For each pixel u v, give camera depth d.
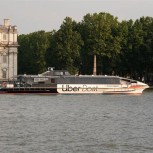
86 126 127.62
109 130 120.75
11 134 113.38
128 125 129.62
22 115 152.25
